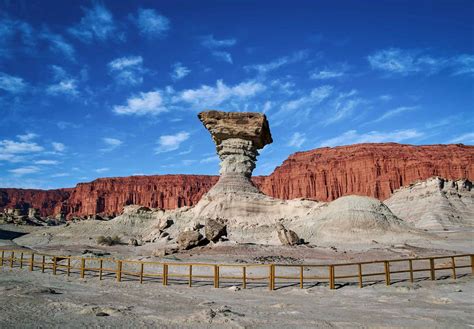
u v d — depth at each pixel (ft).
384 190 583.17
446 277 73.20
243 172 238.48
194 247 138.00
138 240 214.48
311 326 34.37
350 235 183.42
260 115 239.71
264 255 120.16
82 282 72.59
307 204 224.94
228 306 45.50
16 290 51.88
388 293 57.47
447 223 272.72
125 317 37.14
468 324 35.45
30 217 460.55
